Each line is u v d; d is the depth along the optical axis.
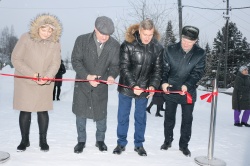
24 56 3.61
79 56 3.73
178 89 3.98
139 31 3.59
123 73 3.68
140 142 3.86
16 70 3.62
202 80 37.38
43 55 3.60
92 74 3.74
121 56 3.73
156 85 3.73
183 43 3.73
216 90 3.79
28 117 3.72
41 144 3.73
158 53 3.75
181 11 21.31
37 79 3.45
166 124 4.12
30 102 3.59
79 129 3.80
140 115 3.79
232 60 48.16
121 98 3.78
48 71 3.57
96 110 3.77
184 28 3.71
